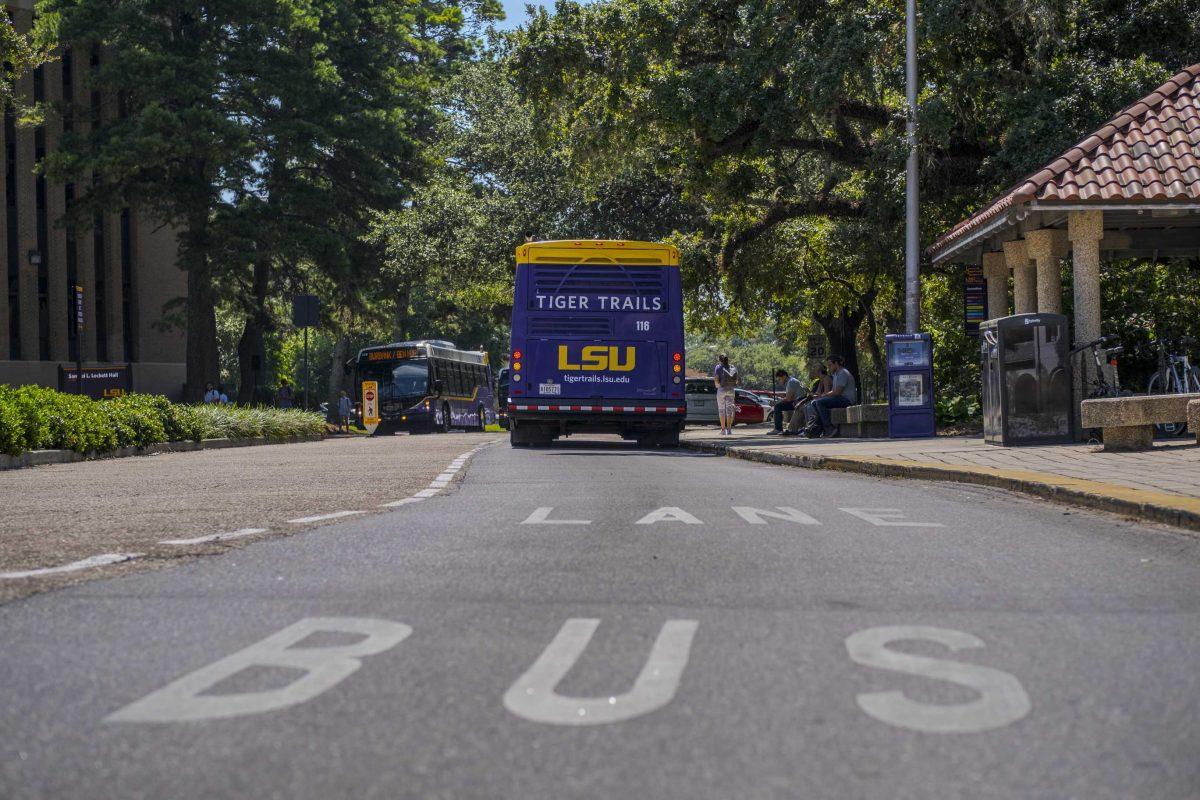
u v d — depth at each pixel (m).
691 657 4.62
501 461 19.25
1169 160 18.23
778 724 3.72
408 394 48.94
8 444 20.30
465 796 3.08
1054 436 17.94
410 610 5.57
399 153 53.88
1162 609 5.63
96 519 10.05
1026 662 4.54
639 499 11.49
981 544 7.97
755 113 27.58
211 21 49.00
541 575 6.61
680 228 39.66
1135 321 23.42
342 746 3.50
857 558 7.29
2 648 4.79
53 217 56.34
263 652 4.70
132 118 47.97
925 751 3.45
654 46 28.67
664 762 3.35
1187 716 3.80
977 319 25.84
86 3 47.00
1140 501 9.44
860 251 33.25
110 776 3.24
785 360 152.62
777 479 14.43
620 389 24.28
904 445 19.59
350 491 12.99
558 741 3.55
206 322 51.62
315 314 42.16
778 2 26.44
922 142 26.83
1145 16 26.16
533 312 24.28
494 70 49.06
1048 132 24.56
